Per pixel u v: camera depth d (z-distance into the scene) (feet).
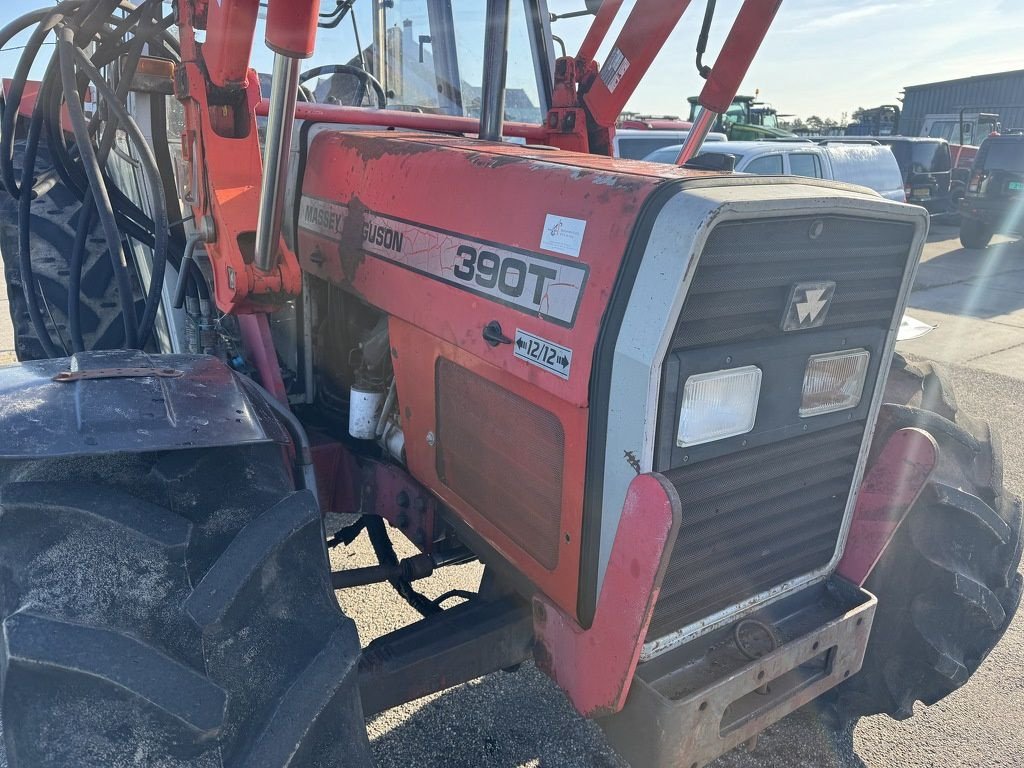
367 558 9.89
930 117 62.49
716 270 4.28
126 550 4.41
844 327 5.19
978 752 7.37
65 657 3.91
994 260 34.88
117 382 5.34
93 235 10.75
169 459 4.93
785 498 5.44
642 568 4.25
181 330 8.56
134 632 4.12
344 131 7.07
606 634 4.59
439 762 6.98
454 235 5.37
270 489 5.04
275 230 5.90
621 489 4.48
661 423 4.32
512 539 5.50
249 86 6.54
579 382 4.47
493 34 6.72
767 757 7.16
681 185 4.28
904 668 6.76
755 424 4.83
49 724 3.85
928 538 6.53
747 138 44.93
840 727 7.34
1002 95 72.54
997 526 6.57
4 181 8.30
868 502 6.00
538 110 9.21
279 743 4.08
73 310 8.05
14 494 4.49
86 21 7.50
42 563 4.31
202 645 4.24
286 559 4.71
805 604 5.96
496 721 7.50
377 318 6.99
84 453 4.58
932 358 19.97
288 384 7.87
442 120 7.90
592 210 4.48
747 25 6.81
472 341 5.23
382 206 6.10
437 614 5.92
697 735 4.79
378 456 7.21
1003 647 9.02
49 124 8.18
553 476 4.95
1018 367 19.24
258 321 6.93
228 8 5.77
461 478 5.85
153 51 8.63
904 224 5.13
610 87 7.86
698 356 4.36
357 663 4.57
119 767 3.83
